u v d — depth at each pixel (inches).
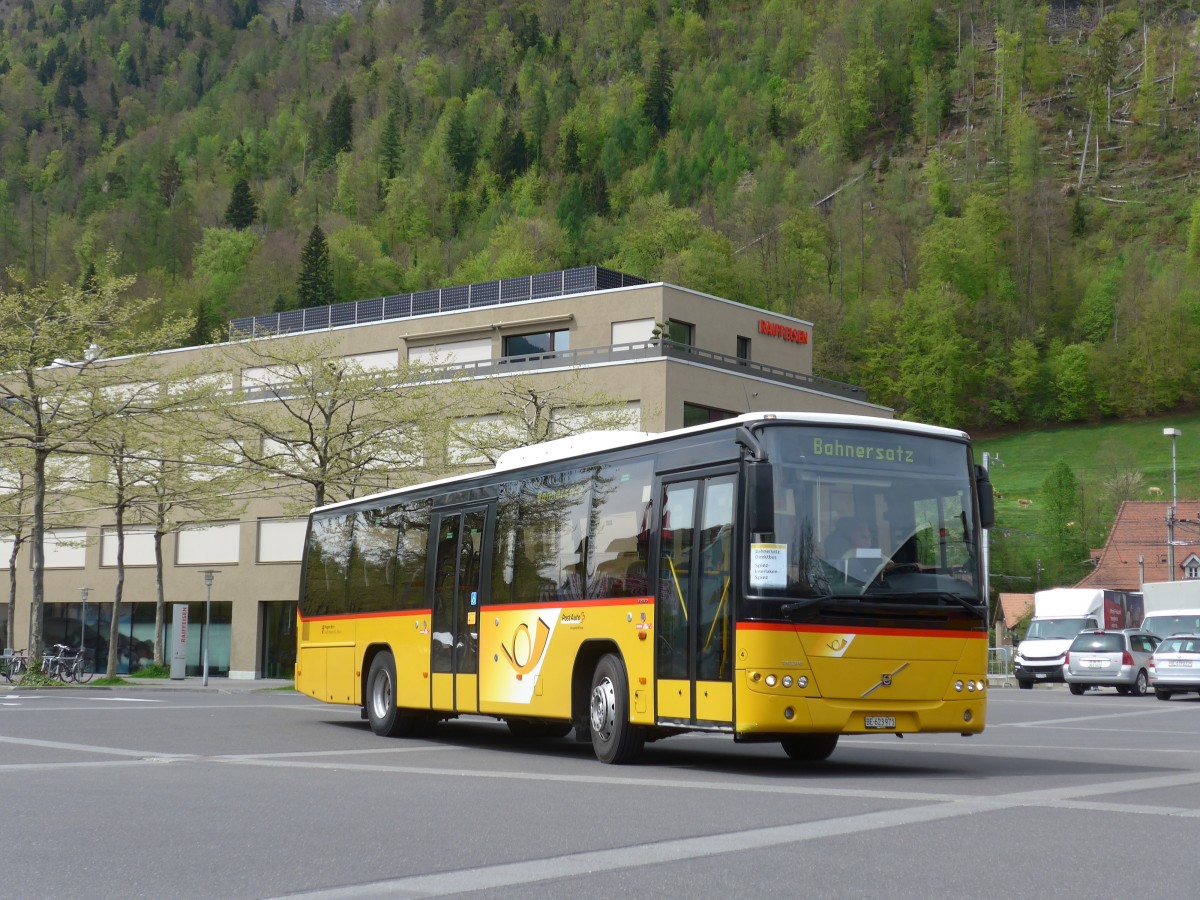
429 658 742.5
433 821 380.8
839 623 515.2
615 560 596.4
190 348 2361.0
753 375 2087.8
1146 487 5270.7
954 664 530.6
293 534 2235.5
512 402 1763.0
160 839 347.9
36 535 1531.7
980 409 6338.6
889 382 6136.8
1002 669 2362.2
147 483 1920.5
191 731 778.2
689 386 1946.4
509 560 677.9
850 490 530.9
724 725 517.0
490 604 689.0
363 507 852.6
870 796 440.1
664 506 569.3
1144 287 6594.5
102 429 1633.9
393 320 2310.5
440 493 756.6
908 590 527.8
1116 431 6077.8
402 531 793.6
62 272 6250.0
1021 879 283.3
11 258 6318.9
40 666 1491.1
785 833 350.3
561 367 1975.9
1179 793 450.9
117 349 1701.5
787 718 504.4
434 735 801.6
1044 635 1929.1
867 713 514.9
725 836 346.3
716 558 532.7
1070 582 4603.8
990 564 4608.8
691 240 6102.4
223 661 2292.1
